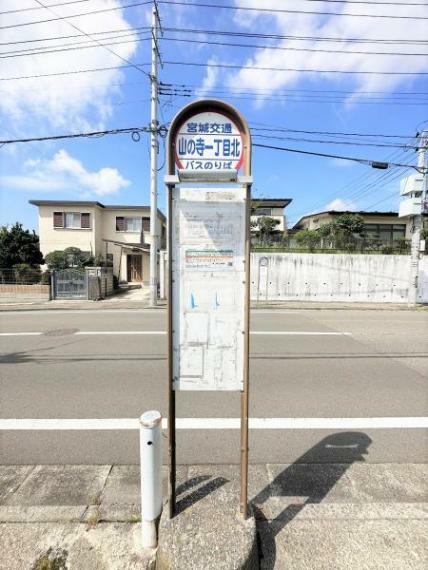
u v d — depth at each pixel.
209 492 2.17
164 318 9.35
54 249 22.67
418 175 12.41
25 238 19.58
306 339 6.86
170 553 1.67
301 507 2.17
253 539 1.76
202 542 1.72
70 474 2.52
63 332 7.44
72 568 1.73
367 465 2.68
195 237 1.91
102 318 9.36
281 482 2.44
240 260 1.92
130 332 7.42
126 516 2.06
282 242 15.52
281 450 2.88
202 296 1.93
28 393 4.06
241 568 1.62
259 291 14.28
